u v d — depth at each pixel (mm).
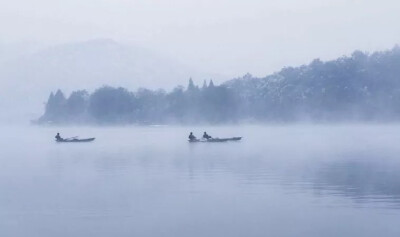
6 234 36250
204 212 41594
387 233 35188
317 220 38500
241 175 61719
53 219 39938
